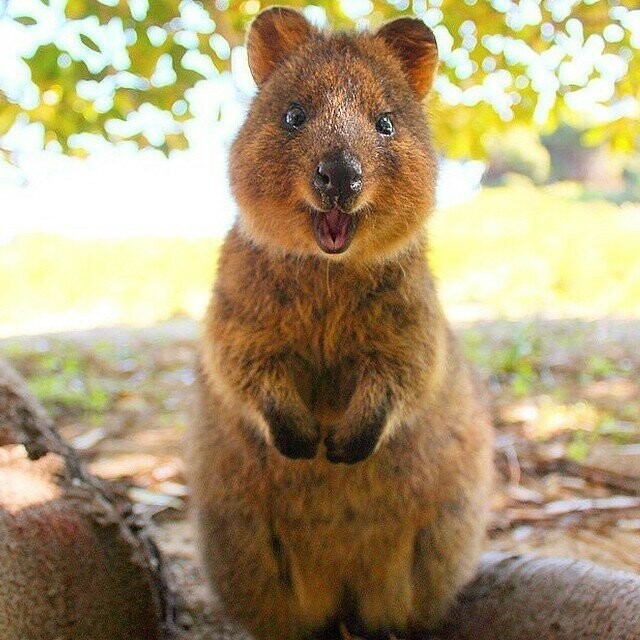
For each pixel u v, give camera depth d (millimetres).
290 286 507
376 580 564
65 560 468
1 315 1918
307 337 517
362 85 510
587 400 1041
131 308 1957
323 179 470
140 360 1331
